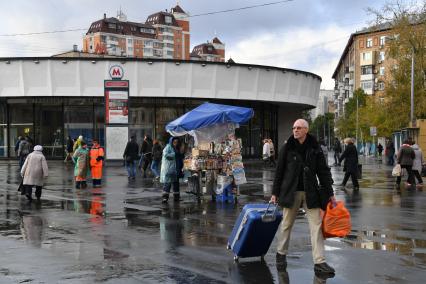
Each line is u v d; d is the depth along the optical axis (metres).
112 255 7.97
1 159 41.12
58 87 38.38
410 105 40.09
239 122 14.86
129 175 23.23
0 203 14.95
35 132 41.16
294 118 51.59
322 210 6.90
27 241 9.15
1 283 6.39
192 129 14.56
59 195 17.08
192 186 15.59
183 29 175.38
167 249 8.41
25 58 38.03
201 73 39.59
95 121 41.09
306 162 6.91
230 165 15.11
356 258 7.70
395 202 15.02
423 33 38.94
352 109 86.19
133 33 161.75
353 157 19.25
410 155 20.23
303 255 7.91
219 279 6.55
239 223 7.42
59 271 6.98
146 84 38.72
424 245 8.70
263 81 41.84
